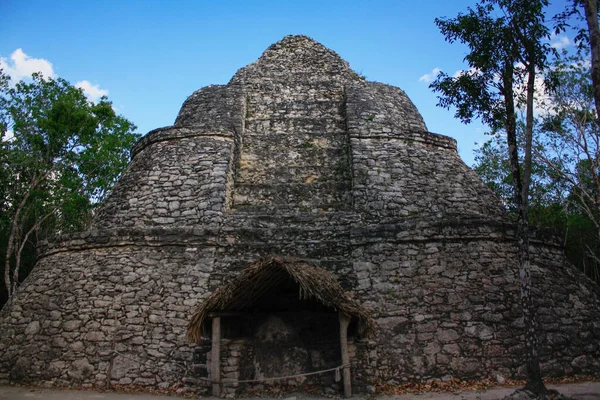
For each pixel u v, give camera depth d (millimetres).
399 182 9633
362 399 6117
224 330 6883
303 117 12086
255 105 12422
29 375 7316
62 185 15703
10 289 12672
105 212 9523
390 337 7074
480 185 10141
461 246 7750
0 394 6590
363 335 6477
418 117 12344
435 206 9312
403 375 6766
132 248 8203
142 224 9078
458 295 7332
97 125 15133
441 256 7688
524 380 6703
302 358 6734
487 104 7090
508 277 7508
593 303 7895
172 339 7277
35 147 14445
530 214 16688
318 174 10664
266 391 6539
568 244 16094
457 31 6812
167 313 7504
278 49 13992
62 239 8602
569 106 13703
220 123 11188
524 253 6023
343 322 6312
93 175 16953
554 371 6883
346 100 11961
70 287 7938
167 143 10492
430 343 6984
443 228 7832
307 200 10062
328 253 8102
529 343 5699
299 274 6121
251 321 7012
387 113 11680
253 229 8336
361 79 13578
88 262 8172
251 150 11188
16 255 13914
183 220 9016
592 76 5402
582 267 16219
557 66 13727
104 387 6977
